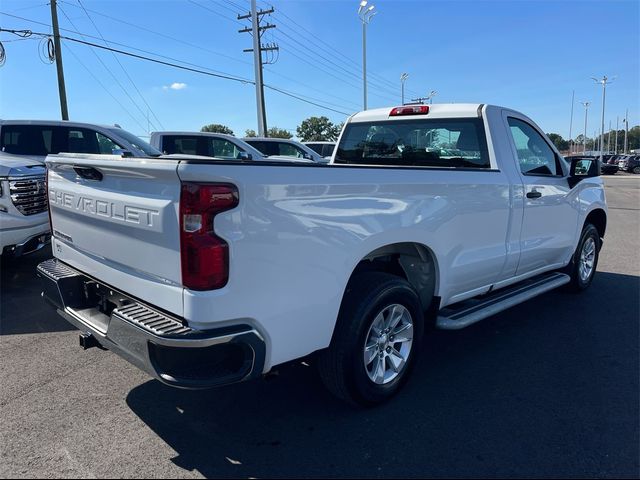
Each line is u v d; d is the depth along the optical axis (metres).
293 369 4.16
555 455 2.97
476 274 4.25
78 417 3.39
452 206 3.86
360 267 3.74
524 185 4.68
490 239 4.34
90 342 3.27
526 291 4.96
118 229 3.02
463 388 3.82
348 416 3.42
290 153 13.88
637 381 3.93
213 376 2.65
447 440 3.13
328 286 3.02
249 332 2.69
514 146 4.77
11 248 6.11
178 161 2.55
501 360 4.33
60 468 2.84
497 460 2.93
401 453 3.00
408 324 3.66
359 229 3.16
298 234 2.84
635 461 2.91
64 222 3.68
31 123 8.03
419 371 4.11
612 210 16.69
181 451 3.02
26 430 3.22
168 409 3.50
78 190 3.39
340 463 2.91
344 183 3.06
